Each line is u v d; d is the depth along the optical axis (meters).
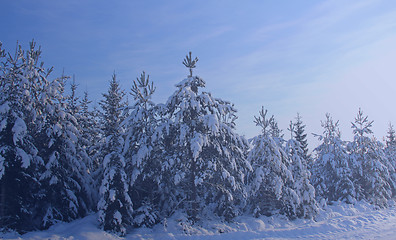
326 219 23.97
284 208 22.27
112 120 19.17
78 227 15.38
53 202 16.91
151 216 16.91
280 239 15.80
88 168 20.56
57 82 17.42
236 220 20.05
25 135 15.89
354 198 31.78
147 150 16.83
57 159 16.91
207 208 21.25
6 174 15.07
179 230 16.52
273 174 22.27
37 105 17.08
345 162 33.31
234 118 21.12
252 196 22.50
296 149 25.88
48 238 13.89
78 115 22.42
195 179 17.23
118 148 17.53
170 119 18.08
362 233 17.05
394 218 24.00
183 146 17.98
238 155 19.98
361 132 36.34
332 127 36.09
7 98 15.50
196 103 17.34
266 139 23.19
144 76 18.59
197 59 19.06
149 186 18.33
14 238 13.72
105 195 16.25
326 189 33.31
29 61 16.86
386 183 34.47
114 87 25.61
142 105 18.58
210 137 18.55
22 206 15.58
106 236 14.84
